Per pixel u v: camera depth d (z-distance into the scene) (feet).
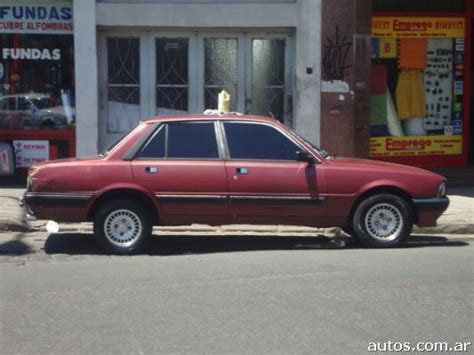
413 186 28.91
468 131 50.60
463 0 49.19
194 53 44.04
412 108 48.98
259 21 42.93
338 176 28.58
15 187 42.96
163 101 44.37
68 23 43.47
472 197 41.70
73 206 28.07
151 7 42.68
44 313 19.85
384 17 47.65
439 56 49.14
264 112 44.70
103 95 43.96
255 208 28.45
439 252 28.81
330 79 43.52
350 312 19.88
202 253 29.07
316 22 43.01
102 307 20.42
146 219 28.63
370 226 29.37
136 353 16.66
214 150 28.60
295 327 18.57
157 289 22.41
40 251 29.25
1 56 43.55
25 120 44.06
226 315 19.60
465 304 20.72
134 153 28.40
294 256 27.91
